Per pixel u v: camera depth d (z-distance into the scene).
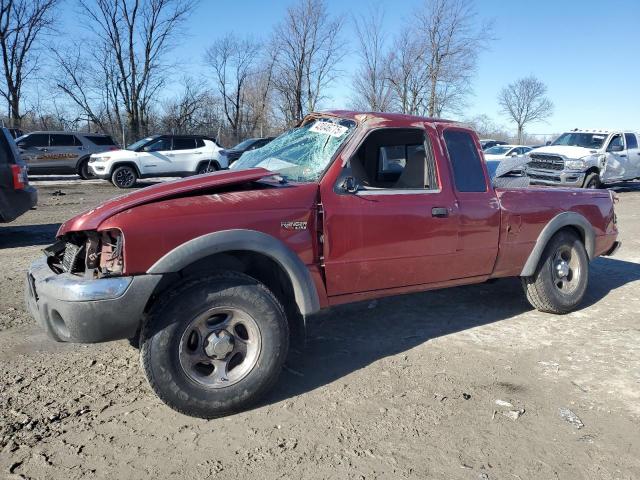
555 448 2.92
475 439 2.99
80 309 2.90
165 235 3.02
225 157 19.73
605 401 3.43
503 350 4.23
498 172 5.00
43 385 3.58
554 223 4.81
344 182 3.67
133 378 3.70
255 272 3.64
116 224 2.95
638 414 3.27
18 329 4.59
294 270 3.40
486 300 5.53
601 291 5.94
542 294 4.91
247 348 3.23
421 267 4.04
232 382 3.16
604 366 3.93
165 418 3.19
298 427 3.10
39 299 3.21
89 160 18.83
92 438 2.98
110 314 2.92
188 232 3.07
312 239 3.51
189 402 3.05
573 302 5.06
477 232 4.29
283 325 3.27
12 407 3.29
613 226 5.51
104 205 3.19
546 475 2.69
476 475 2.68
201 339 3.11
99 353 4.11
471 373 3.81
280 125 39.38
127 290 2.93
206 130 40.06
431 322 4.86
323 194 3.59
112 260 3.03
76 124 36.03
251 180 3.44
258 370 3.20
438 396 3.47
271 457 2.82
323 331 4.63
